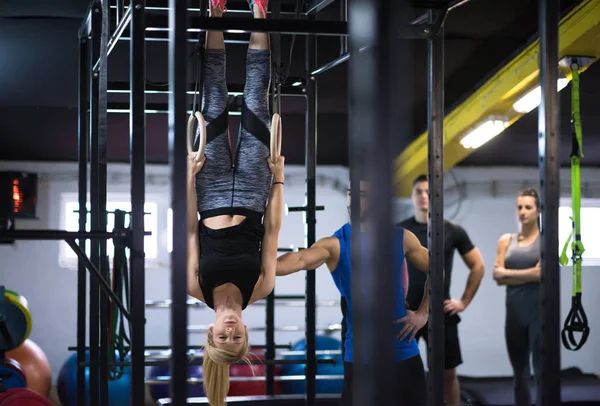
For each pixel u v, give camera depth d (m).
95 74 4.80
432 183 3.60
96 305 4.74
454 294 9.59
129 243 3.40
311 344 4.91
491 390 8.04
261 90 3.48
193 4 4.82
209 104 3.45
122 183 8.77
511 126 7.96
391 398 1.60
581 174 9.77
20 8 5.27
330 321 9.34
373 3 1.68
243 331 3.50
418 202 5.50
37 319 8.88
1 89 7.24
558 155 2.83
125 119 7.92
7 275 8.87
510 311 5.81
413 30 3.62
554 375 2.80
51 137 8.22
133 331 3.40
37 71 6.76
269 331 6.84
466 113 6.73
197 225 3.40
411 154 7.29
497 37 5.84
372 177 1.66
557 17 2.86
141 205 3.43
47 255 8.95
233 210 3.35
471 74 6.63
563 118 7.87
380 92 1.67
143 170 3.45
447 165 7.68
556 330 2.80
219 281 3.37
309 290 4.93
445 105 7.27
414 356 3.86
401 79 1.68
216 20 2.93
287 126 8.11
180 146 2.55
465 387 8.21
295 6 4.96
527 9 5.29
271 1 4.76
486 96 6.45
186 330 2.53
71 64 6.57
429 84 3.64
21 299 6.46
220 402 3.64
